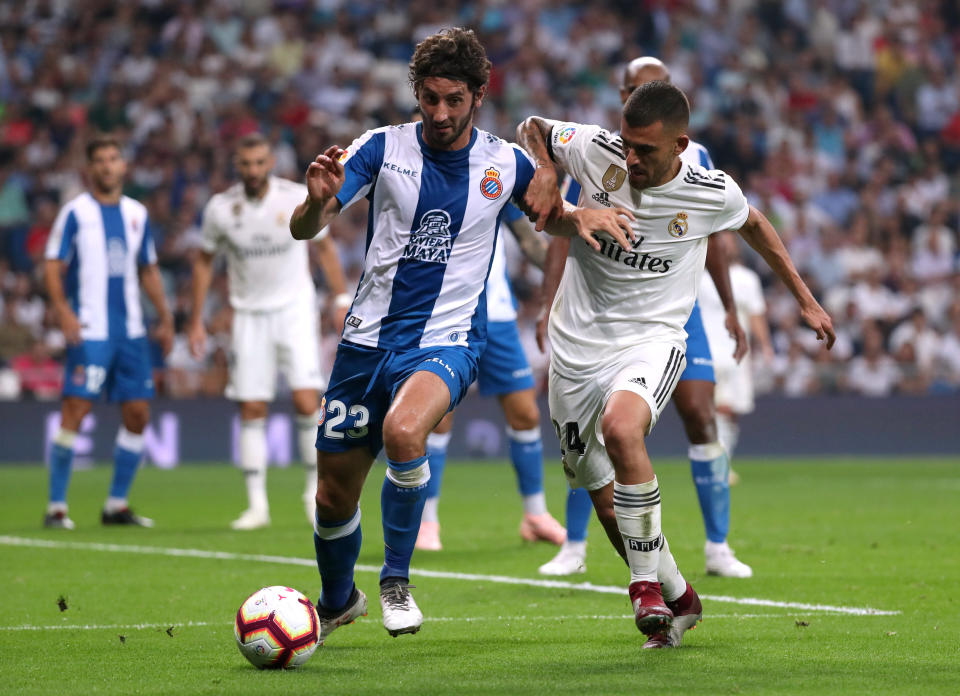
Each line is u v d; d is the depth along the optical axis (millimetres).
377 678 9164
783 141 49344
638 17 54094
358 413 10203
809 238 46500
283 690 8719
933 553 17031
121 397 21797
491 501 26031
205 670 9547
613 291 10820
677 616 10516
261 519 21344
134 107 49531
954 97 54031
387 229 10305
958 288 44812
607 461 10992
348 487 10281
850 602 12898
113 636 11133
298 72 51125
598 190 10891
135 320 21828
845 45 54500
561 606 12867
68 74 50844
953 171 52500
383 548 18062
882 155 51062
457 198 10281
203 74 50688
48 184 47469
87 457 37625
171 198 46406
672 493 27578
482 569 15820
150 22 52938
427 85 9969
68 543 18781
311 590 13953
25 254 44500
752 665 9617
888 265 45750
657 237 10688
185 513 24078
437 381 9914
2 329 38312
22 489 29781
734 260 30188
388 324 10281
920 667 9531
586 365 10891
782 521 21422
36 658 10086
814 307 11031
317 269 41469
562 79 52062
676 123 10242
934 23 55625
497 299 18141
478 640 10914
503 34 52625
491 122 50344
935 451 40062
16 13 52688
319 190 9406
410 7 53500
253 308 21266
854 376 40250
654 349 10656
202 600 13281
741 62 53375
